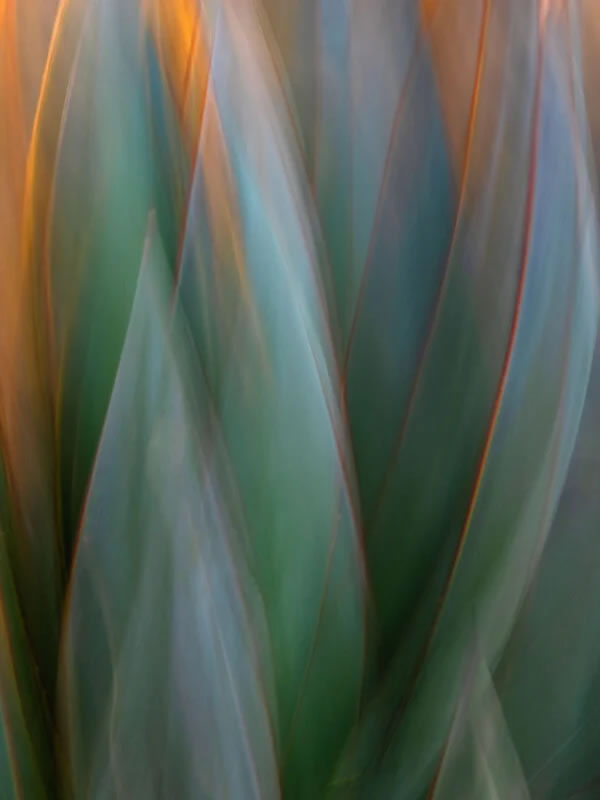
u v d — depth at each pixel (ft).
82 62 1.44
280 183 1.43
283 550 1.42
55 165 1.43
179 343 1.41
